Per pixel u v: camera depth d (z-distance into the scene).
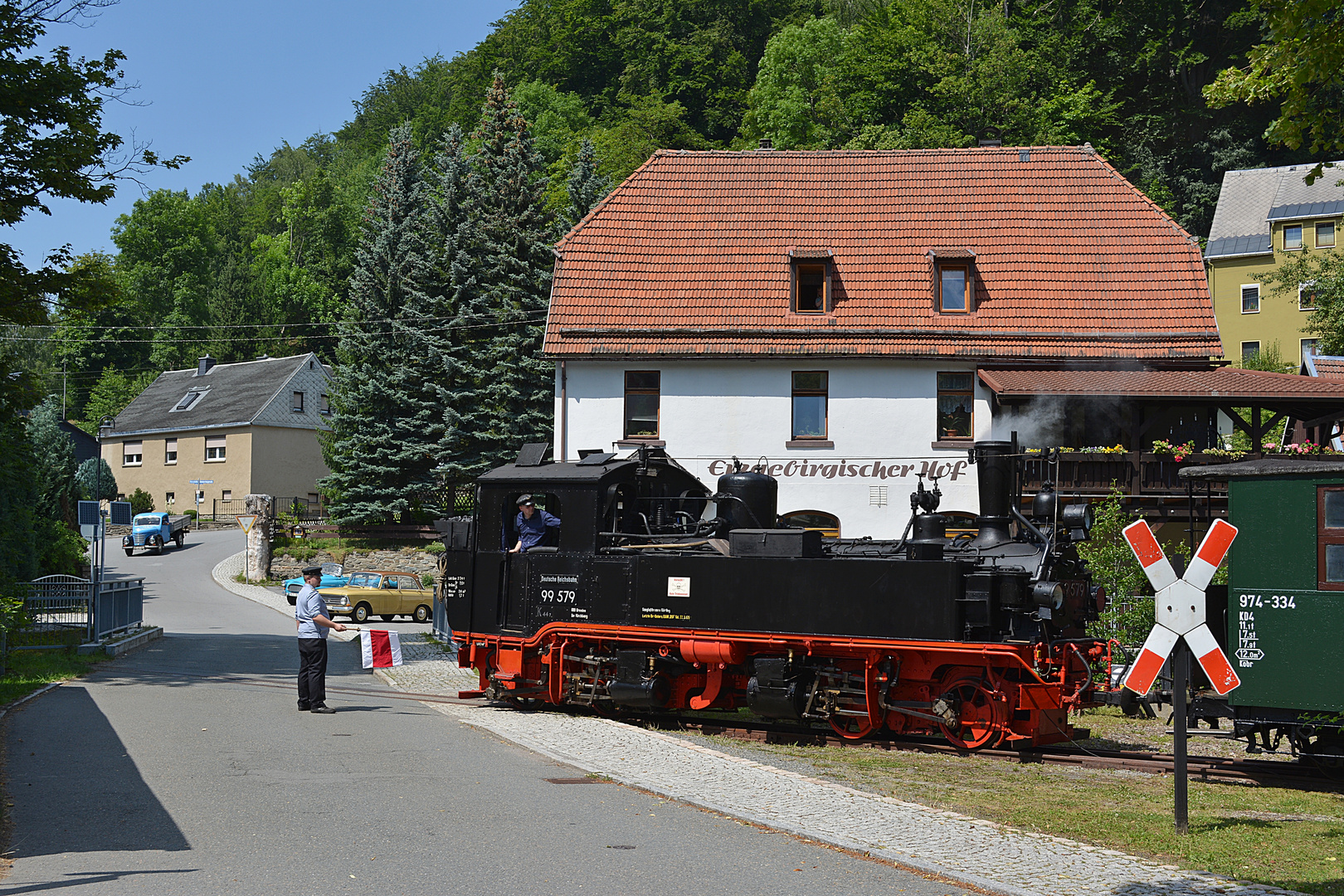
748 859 7.42
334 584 34.78
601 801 9.08
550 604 15.15
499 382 39.72
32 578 22.94
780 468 25.69
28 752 10.74
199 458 59.47
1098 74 61.66
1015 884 6.88
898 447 25.45
